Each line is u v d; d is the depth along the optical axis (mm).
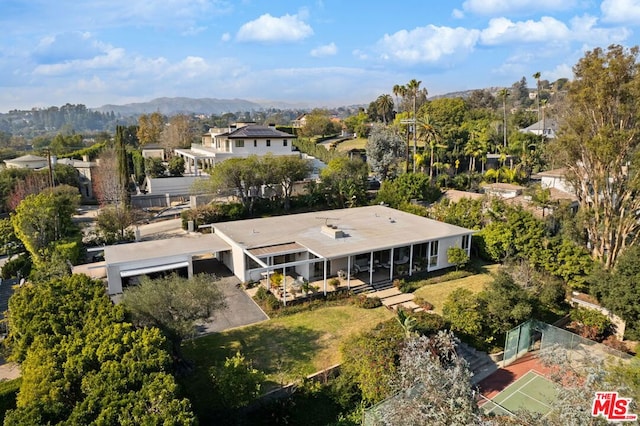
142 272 28094
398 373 16438
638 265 22922
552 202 38938
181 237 34469
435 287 29969
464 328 21812
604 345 21359
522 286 25188
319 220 36625
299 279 29812
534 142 75875
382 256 33250
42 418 12141
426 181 50875
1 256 38281
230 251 32250
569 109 30469
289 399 17625
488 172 64312
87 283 18922
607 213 28109
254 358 20797
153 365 13992
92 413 12094
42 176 56250
